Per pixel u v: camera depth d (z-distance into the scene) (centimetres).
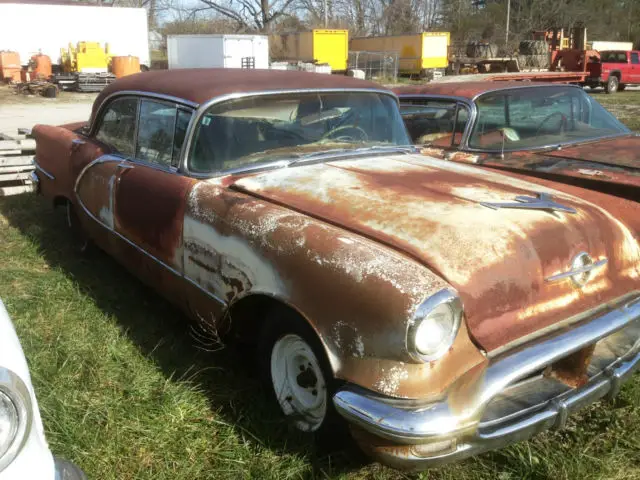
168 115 374
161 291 372
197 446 282
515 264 255
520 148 489
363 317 231
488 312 244
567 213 293
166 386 320
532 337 252
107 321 396
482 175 355
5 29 2469
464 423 223
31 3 2508
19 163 703
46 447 195
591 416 308
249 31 4872
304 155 366
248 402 313
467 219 274
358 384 234
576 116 549
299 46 3212
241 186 327
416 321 219
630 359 286
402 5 5231
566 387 268
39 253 519
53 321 393
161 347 368
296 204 301
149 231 366
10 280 458
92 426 290
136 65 2536
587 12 4997
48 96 2156
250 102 360
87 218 459
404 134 432
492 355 241
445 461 233
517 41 4391
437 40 3234
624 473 269
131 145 414
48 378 325
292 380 288
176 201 340
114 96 440
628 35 5347
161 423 294
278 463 270
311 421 280
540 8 4956
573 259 274
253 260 282
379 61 3203
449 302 225
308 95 382
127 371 338
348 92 402
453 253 250
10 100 2028
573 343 251
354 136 400
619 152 463
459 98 510
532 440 290
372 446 238
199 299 328
